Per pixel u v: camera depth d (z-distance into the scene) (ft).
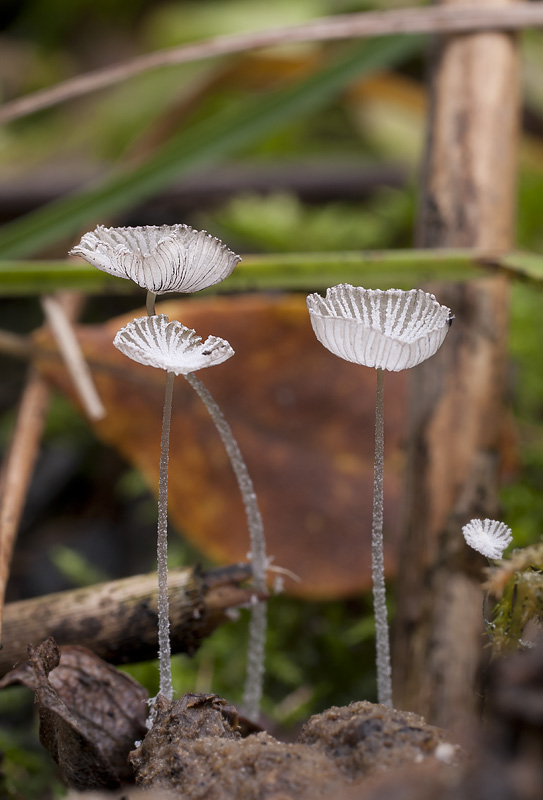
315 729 0.46
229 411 0.65
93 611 0.52
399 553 0.59
